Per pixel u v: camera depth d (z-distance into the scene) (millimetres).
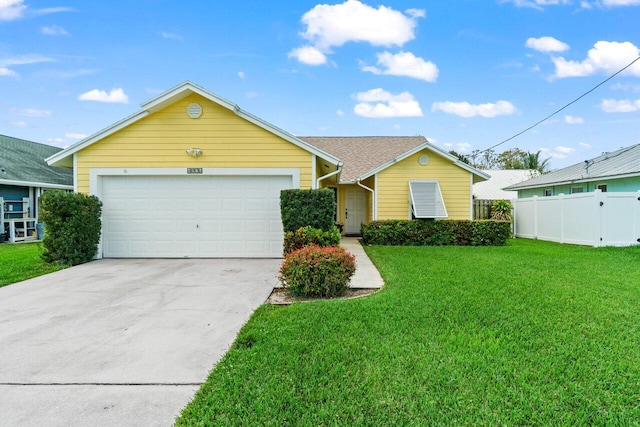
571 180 16203
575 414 2674
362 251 11219
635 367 3336
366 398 2881
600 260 9039
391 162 13922
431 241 12992
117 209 9984
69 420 2709
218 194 10031
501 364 3410
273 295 6148
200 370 3461
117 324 4738
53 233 8859
